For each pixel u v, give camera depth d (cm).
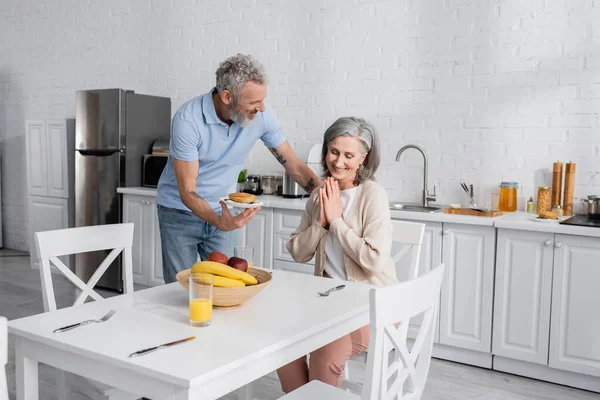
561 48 342
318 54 430
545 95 349
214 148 249
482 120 369
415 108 392
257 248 392
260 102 230
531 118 354
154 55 516
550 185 350
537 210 343
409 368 149
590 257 286
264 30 454
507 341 311
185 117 241
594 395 291
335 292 187
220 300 162
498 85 363
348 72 418
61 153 507
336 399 166
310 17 431
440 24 379
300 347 151
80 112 479
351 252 208
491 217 317
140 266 458
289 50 443
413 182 396
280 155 278
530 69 352
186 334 144
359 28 411
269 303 174
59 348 139
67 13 567
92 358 133
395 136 401
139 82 527
